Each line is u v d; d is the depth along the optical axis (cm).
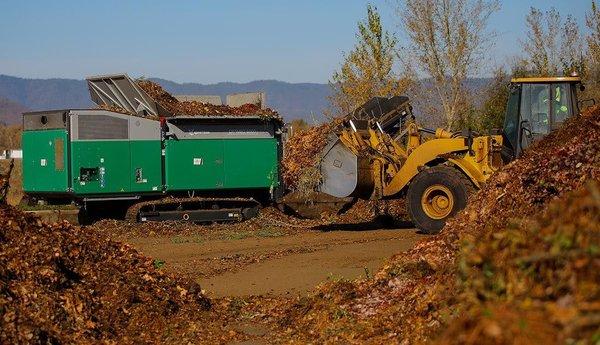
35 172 2275
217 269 1533
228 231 2141
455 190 1875
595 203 511
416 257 1107
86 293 983
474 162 1888
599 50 3422
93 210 2312
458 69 3222
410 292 980
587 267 477
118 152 2231
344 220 2258
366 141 2039
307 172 2073
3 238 975
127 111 2298
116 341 933
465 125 3139
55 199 2308
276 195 2352
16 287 901
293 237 1992
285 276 1432
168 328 1005
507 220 1045
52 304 908
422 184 1916
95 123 2219
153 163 2259
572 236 504
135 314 1010
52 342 852
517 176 1141
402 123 2156
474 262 590
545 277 518
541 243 539
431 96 3266
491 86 3212
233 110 2372
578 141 1116
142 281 1088
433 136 2078
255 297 1252
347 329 951
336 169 2039
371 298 1043
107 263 1084
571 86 1844
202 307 1132
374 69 3241
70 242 1062
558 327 439
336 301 1059
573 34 3512
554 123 1834
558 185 1043
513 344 436
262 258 1644
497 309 469
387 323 930
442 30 3231
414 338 815
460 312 639
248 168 2338
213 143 2308
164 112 2258
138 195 2258
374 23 3231
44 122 2250
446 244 1093
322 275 1423
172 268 1554
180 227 2209
